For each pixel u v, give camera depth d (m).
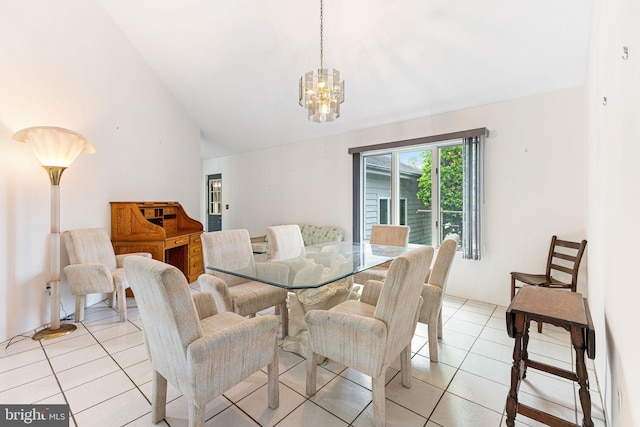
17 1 2.63
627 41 1.04
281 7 2.93
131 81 3.94
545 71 2.79
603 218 1.59
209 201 7.29
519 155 3.12
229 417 1.62
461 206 3.63
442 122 3.67
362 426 1.55
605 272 1.52
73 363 2.17
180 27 3.52
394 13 2.71
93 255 3.10
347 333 1.56
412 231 4.09
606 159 1.49
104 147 3.57
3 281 2.55
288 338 2.42
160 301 1.26
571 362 2.14
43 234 2.86
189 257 4.29
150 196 4.30
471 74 3.05
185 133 5.00
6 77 2.57
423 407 1.69
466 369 2.09
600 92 1.69
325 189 4.94
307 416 1.63
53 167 2.64
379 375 1.49
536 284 2.60
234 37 3.43
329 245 3.43
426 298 2.18
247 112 4.78
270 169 5.79
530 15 2.38
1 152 2.54
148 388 1.88
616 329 1.23
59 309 2.74
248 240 2.86
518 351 1.49
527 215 3.10
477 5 2.43
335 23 2.95
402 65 3.21
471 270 3.46
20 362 2.19
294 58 3.50
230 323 1.67
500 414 1.64
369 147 4.29
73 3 3.14
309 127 4.77
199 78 4.26
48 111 2.92
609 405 1.46
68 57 3.11
